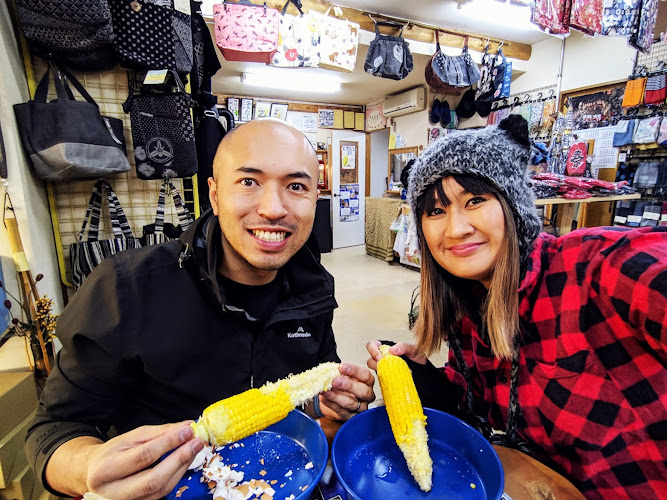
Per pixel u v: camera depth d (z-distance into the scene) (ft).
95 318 2.78
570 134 12.39
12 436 4.48
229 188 2.63
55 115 4.99
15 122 5.02
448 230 2.62
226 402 2.27
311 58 10.98
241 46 9.05
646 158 11.91
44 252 5.65
